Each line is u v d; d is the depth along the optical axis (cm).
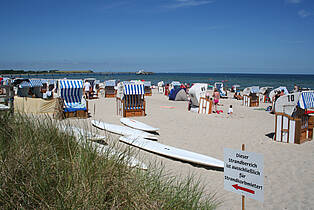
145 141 733
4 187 249
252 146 797
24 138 350
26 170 269
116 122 1081
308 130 898
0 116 429
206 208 336
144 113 1304
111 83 2470
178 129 1004
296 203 449
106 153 346
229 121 1219
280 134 859
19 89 1747
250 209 421
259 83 6488
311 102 884
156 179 331
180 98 2234
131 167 328
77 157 308
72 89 1216
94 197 254
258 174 282
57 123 457
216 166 575
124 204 269
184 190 340
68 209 236
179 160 624
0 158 288
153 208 276
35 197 246
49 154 316
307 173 585
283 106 854
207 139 863
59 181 259
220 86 3428
